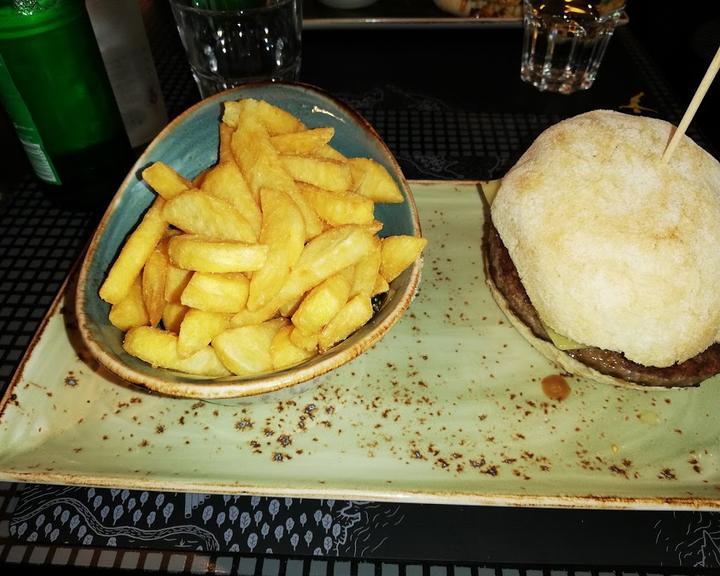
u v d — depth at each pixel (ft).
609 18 1.40
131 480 0.77
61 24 0.95
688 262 0.84
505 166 1.28
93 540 0.75
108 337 0.78
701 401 0.90
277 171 0.84
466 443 0.83
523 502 0.75
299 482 0.77
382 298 0.90
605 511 0.78
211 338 0.76
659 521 0.77
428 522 0.77
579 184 0.90
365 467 0.80
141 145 1.30
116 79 1.19
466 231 1.13
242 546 0.74
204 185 0.87
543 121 1.40
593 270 0.85
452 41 1.66
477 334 0.97
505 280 0.96
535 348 0.95
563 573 0.73
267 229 0.79
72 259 1.10
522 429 0.86
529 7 1.44
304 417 0.86
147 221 0.83
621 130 0.95
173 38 1.69
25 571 0.72
